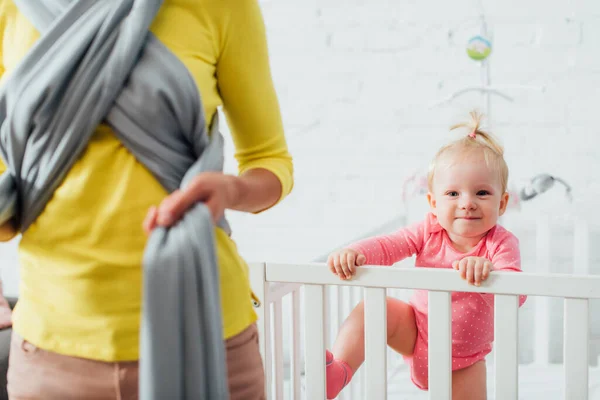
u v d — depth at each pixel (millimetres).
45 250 679
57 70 633
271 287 1255
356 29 2373
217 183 609
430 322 1113
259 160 782
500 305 1081
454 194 1438
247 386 734
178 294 558
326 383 1324
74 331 665
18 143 667
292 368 1354
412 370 1567
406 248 1506
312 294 1188
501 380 1085
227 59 737
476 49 2006
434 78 2320
